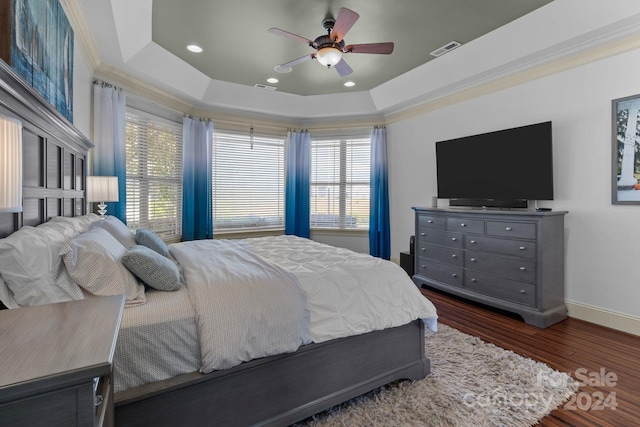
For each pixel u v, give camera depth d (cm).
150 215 394
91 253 135
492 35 310
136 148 374
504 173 342
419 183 461
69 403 59
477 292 336
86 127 293
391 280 199
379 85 451
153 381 126
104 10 235
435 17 281
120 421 119
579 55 288
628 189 265
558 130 309
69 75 228
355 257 236
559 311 292
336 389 168
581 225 294
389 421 160
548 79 315
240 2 255
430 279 394
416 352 199
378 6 263
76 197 229
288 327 152
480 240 332
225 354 134
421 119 454
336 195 546
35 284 112
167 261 170
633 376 202
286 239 330
